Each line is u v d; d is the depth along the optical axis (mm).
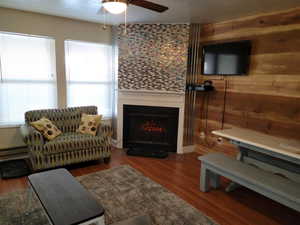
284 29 2727
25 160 3441
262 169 2527
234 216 2229
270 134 2949
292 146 2348
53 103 3768
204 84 3754
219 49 3396
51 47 3625
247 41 3070
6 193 2516
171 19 3465
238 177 2271
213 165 2502
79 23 3783
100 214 1563
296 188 1972
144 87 3951
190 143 4133
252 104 3154
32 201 2361
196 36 3803
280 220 2189
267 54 2924
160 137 4094
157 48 3805
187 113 3990
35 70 3543
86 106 3836
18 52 3369
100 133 3414
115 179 2932
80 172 3135
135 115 4055
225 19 3395
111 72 4293
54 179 2021
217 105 3699
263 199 2561
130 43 3879
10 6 3055
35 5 2973
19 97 3465
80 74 3984
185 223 2082
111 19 3580
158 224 2059
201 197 2566
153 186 2773
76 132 3510
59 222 1441
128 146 4152
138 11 3043
